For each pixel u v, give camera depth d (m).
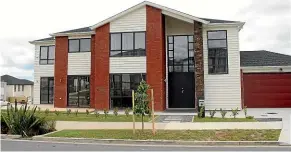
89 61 23.62
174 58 22.45
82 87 23.73
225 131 11.92
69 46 24.23
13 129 12.91
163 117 16.88
